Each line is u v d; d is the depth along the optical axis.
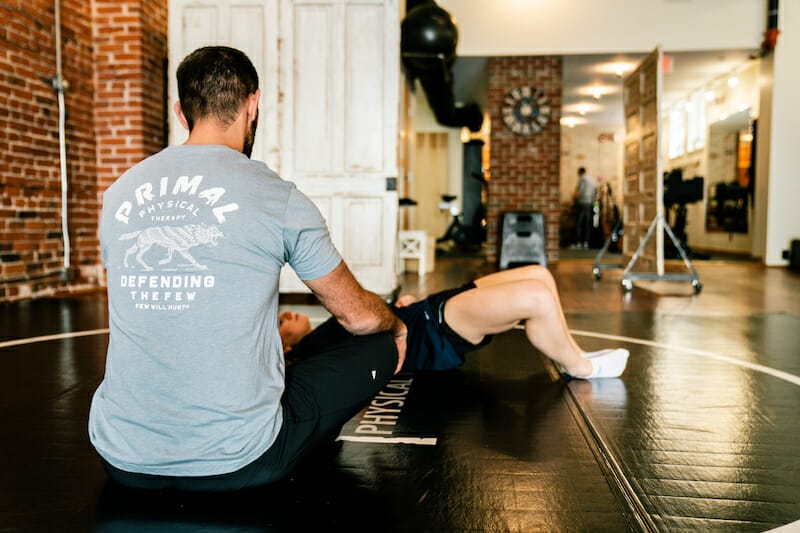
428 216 13.55
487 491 1.43
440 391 2.27
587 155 14.81
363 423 1.91
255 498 1.38
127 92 5.76
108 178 5.86
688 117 12.22
